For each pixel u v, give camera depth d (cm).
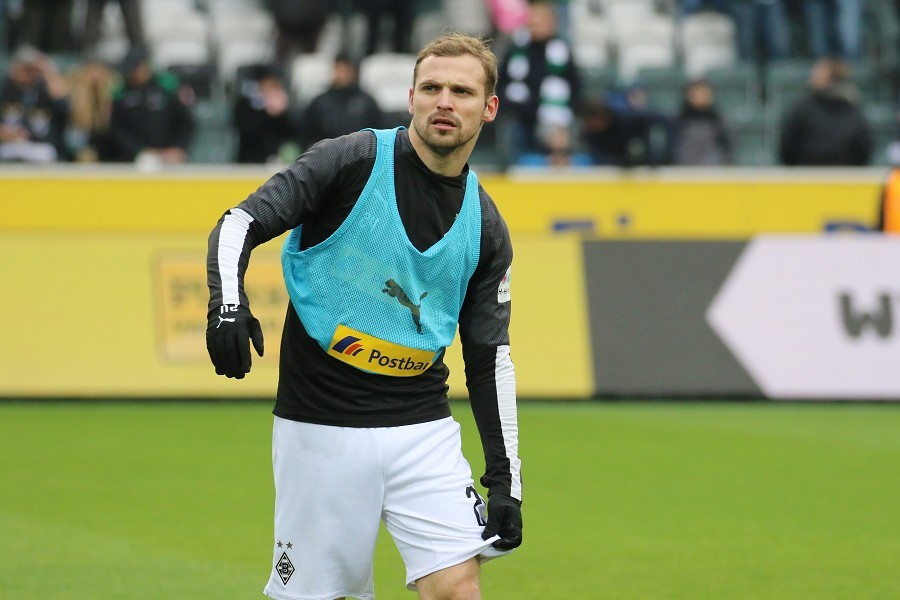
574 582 2047
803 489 2756
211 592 1959
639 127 4719
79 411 3594
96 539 2275
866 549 2270
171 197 4406
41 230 3916
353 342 1316
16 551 2189
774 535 2364
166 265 3809
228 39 5825
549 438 3284
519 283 3866
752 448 3188
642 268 3900
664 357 3859
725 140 4862
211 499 2595
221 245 1254
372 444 1323
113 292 3794
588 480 2816
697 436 3331
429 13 5922
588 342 3856
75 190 4378
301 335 1334
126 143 4578
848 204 4625
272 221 1274
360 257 1305
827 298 3903
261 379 3788
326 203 1308
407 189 1302
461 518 1330
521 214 4531
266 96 4578
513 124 4825
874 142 5631
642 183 4559
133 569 2083
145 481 2748
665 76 5712
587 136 4756
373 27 5438
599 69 5662
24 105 4656
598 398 3834
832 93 4803
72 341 3766
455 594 1316
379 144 1307
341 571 1345
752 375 3859
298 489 1338
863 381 3866
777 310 3894
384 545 2303
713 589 2012
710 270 3903
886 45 6041
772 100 5753
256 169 4478
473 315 1375
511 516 1348
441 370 1376
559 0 5766
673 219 4578
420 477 1331
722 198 4588
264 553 2194
